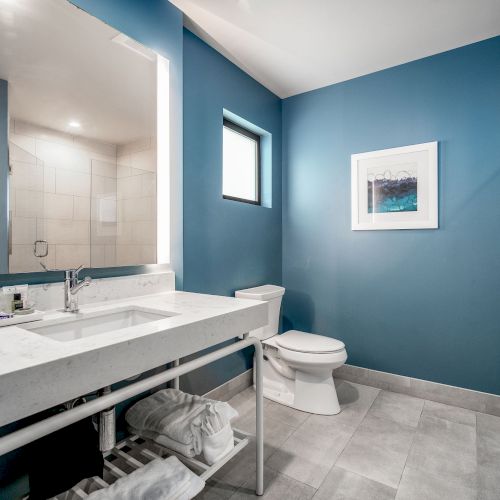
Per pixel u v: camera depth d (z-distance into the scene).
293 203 2.85
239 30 1.95
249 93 2.47
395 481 1.46
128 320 1.38
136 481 1.03
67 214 1.33
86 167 1.40
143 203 1.65
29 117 1.21
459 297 2.16
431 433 1.84
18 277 1.17
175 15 1.75
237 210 2.35
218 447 1.23
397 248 2.38
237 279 2.35
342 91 2.59
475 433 1.84
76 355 0.71
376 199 2.44
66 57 1.32
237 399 2.23
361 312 2.53
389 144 2.39
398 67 2.36
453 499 1.35
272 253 2.76
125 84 1.54
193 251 1.98
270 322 2.34
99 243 1.45
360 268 2.53
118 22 1.49
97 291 1.40
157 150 1.71
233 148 2.59
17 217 1.17
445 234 2.21
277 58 2.26
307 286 2.78
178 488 1.02
